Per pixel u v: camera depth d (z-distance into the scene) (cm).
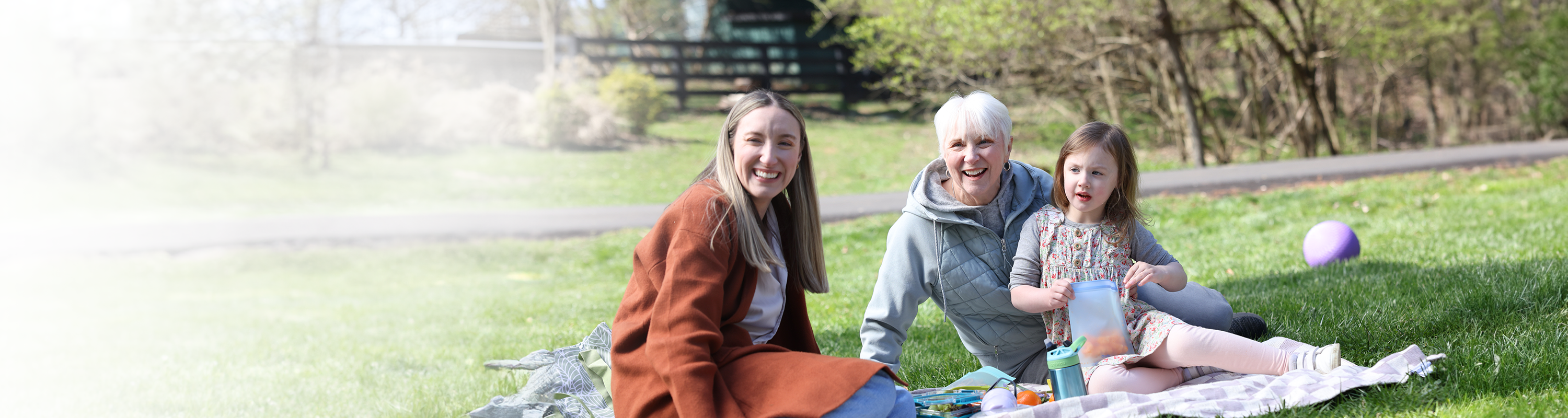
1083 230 311
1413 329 374
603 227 1185
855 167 1847
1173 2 1638
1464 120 2711
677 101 2536
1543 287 404
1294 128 1903
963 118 308
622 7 3197
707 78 2544
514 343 617
